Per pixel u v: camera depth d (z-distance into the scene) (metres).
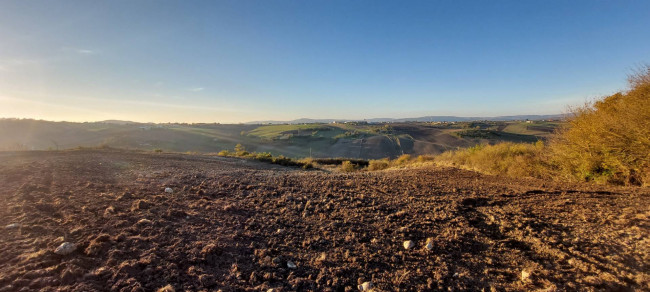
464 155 13.23
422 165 13.58
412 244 3.41
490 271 2.93
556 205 5.04
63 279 2.21
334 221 4.10
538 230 3.89
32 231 2.99
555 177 8.08
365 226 3.97
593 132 7.46
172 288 2.26
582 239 3.57
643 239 3.44
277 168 14.59
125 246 2.82
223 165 11.92
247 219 4.01
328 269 2.85
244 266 2.79
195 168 8.91
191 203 4.50
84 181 5.58
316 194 5.69
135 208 3.91
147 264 2.56
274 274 2.69
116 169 7.46
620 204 4.86
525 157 9.66
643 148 6.22
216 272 2.62
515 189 6.47
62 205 3.87
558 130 9.34
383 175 8.55
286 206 4.78
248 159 18.30
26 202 3.94
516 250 3.36
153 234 3.18
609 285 2.63
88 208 3.79
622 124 6.78
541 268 2.95
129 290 2.18
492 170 9.66
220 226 3.65
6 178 5.56
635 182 6.60
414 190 6.35
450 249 3.36
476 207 5.05
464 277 2.81
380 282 2.67
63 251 2.56
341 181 7.15
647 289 2.56
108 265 2.48
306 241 3.41
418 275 2.82
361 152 69.81
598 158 7.27
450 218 4.37
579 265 2.98
